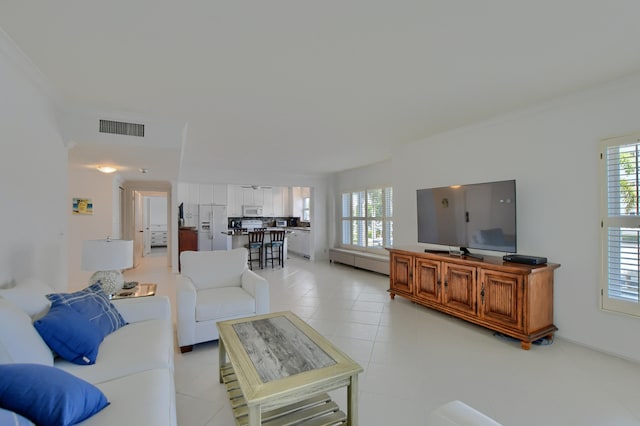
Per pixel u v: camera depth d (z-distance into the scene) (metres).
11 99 1.96
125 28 1.73
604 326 2.62
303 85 2.51
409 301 4.28
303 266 7.24
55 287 2.76
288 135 4.02
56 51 1.96
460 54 2.06
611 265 2.58
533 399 2.01
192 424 1.79
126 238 6.85
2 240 1.86
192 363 2.52
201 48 1.95
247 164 6.22
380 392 2.10
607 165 2.58
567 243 2.85
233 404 1.83
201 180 6.58
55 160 2.74
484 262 3.06
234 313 2.86
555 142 2.93
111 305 2.10
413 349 2.75
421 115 3.29
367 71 2.29
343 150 4.94
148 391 1.37
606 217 2.59
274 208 10.58
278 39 1.86
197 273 3.30
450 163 3.95
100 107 2.93
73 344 1.56
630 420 1.80
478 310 3.12
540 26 1.76
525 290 2.72
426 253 3.74
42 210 2.46
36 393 1.05
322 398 1.88
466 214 3.48
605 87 2.56
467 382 2.21
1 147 1.85
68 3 1.50
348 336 3.04
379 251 6.37
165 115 3.19
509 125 3.30
